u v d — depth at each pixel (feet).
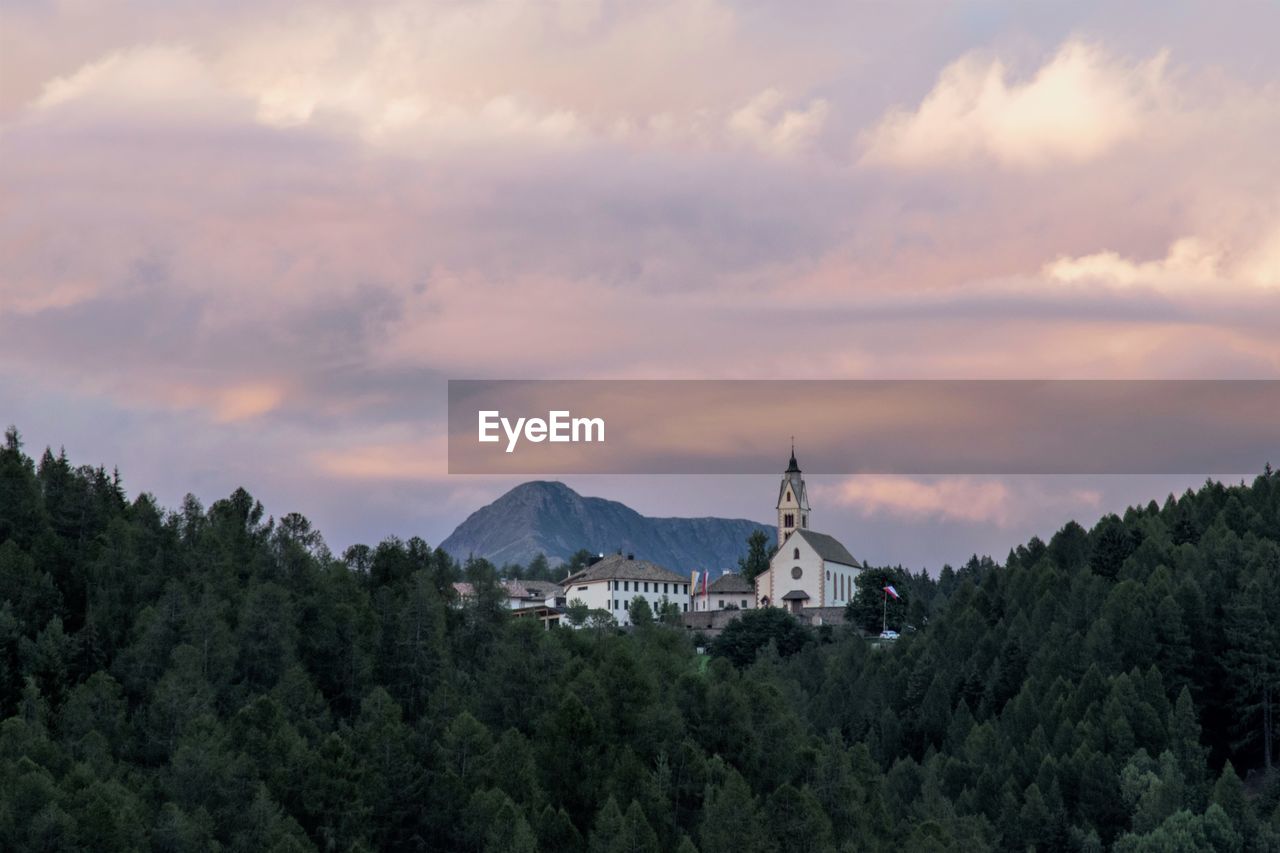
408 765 452.35
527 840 414.82
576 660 543.39
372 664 539.29
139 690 494.18
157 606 524.11
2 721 456.04
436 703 514.68
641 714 504.02
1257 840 522.47
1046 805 547.08
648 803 460.55
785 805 443.32
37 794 386.32
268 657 513.45
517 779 458.50
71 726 456.86
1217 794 536.83
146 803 416.87
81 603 547.90
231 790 422.41
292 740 446.60
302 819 429.79
